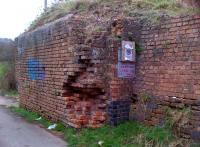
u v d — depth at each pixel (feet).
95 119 15.30
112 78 14.79
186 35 12.47
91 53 15.34
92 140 14.01
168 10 15.40
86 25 15.92
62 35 16.76
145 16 14.85
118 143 13.16
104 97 15.24
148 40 14.28
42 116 19.88
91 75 15.43
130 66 14.98
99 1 18.62
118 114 14.82
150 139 12.60
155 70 13.84
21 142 15.08
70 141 14.55
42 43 19.44
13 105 28.25
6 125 18.69
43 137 15.76
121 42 14.84
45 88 19.19
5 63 46.19
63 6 21.86
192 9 12.61
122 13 16.46
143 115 14.19
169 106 13.11
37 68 20.42
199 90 11.90
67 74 16.22
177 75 12.79
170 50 13.12
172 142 12.01
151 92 13.99
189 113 12.13
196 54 12.05
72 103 16.37
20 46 23.98
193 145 11.55
